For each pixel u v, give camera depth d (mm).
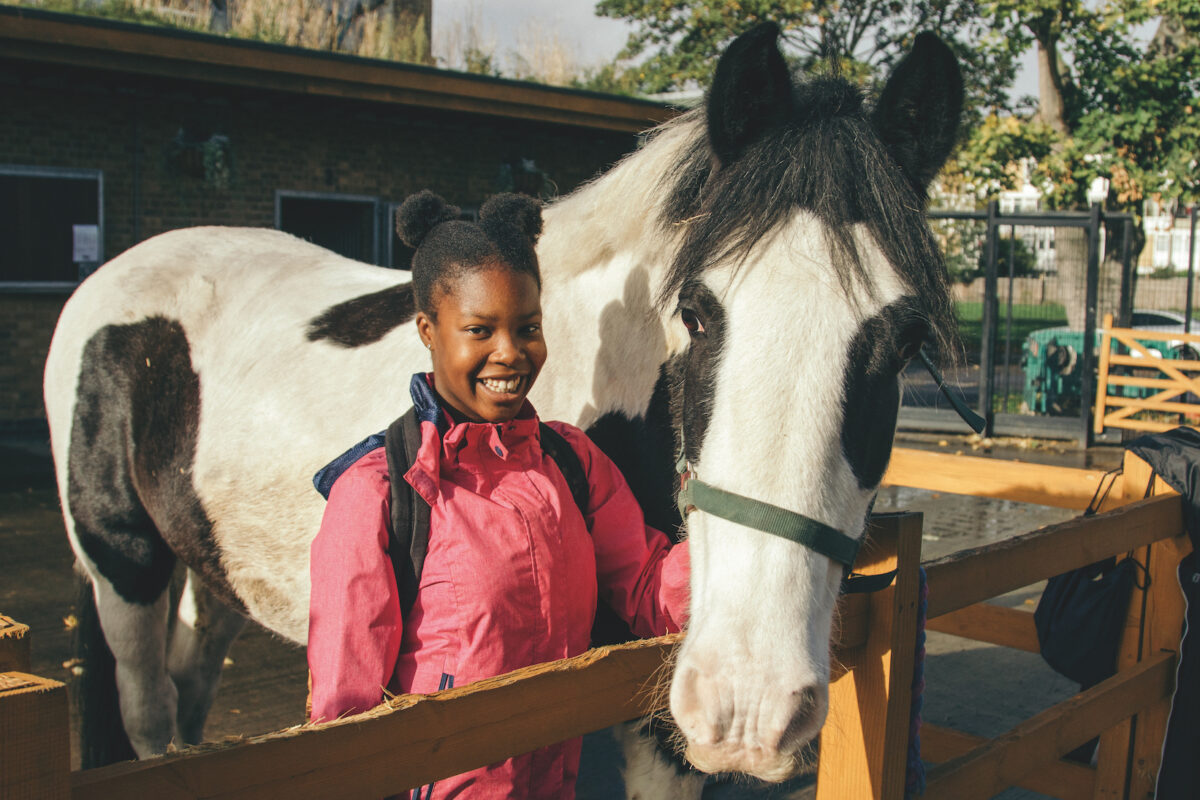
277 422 2211
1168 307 14164
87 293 2668
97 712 2529
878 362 1277
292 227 10812
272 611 2295
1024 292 10492
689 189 1565
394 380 2092
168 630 2975
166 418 2436
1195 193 13180
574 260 1906
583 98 9703
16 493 6047
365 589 1141
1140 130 12852
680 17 18938
